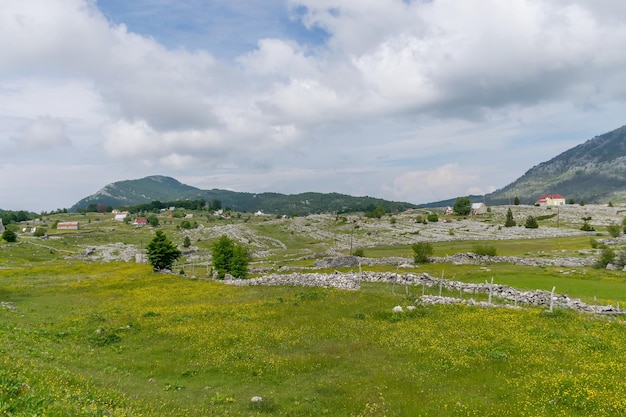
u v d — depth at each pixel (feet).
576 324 100.58
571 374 68.49
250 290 183.32
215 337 102.37
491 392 64.59
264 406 62.75
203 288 195.93
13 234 598.75
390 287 174.50
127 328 114.01
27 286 210.18
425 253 325.42
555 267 278.05
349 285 178.70
